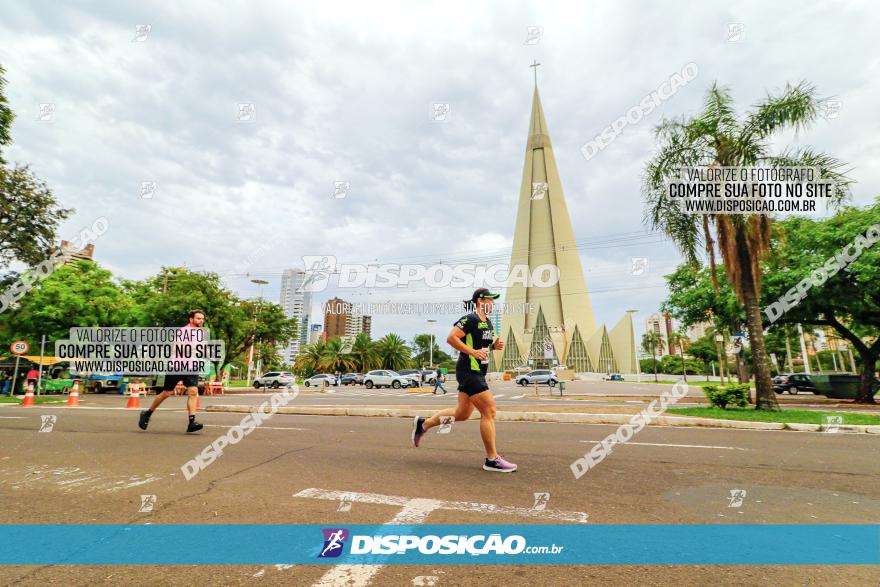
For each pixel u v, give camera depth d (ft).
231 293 99.25
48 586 6.98
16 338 83.25
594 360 282.15
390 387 122.01
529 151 321.32
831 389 69.56
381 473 14.21
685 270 73.67
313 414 35.29
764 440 22.16
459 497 11.63
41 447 18.76
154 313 88.28
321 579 7.26
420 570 7.59
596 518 10.15
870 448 19.90
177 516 10.13
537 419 31.91
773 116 35.27
